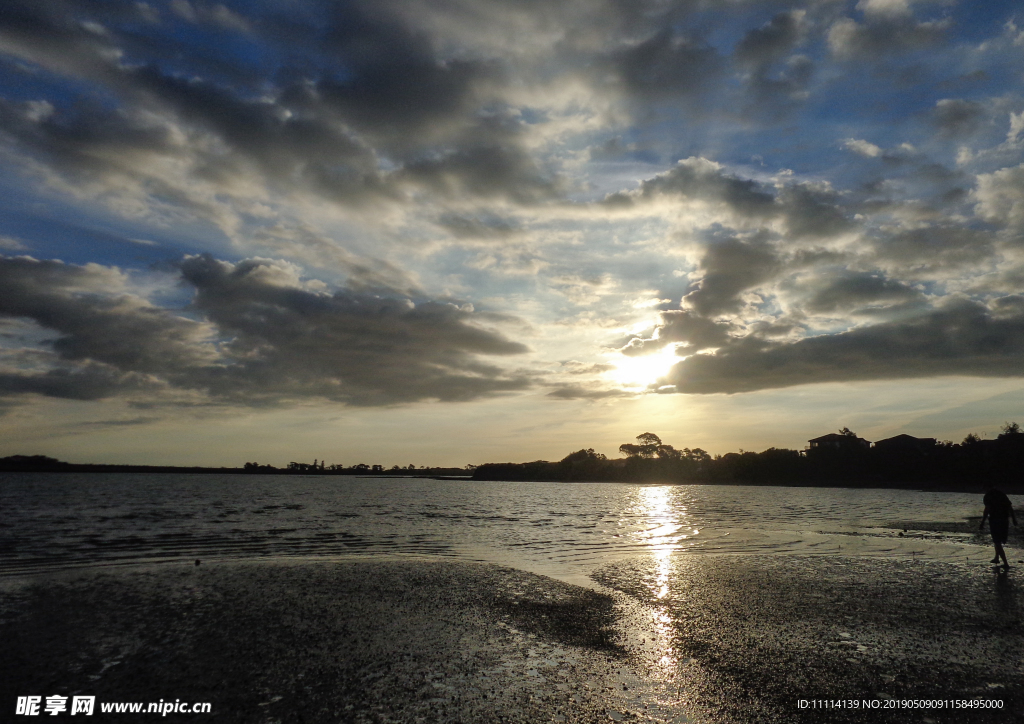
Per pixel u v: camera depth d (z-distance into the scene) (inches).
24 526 1508.4
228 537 1278.3
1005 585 665.0
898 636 465.1
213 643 458.0
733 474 5895.7
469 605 587.5
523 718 318.0
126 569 812.0
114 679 381.4
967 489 3740.2
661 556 940.6
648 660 412.8
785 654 421.7
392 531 1432.1
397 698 346.6
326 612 558.6
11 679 381.7
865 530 1312.7
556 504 2817.4
